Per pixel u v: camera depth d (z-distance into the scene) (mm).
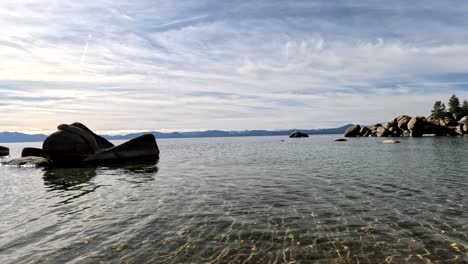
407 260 7363
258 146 71062
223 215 11211
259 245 8383
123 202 13602
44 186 18188
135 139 35594
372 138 93688
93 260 7637
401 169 22094
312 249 8062
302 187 16188
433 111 121250
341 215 10914
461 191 14266
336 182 17422
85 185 18266
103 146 41688
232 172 23078
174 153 48750
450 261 7262
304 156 36656
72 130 31906
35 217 11453
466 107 116562
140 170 25156
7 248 8492
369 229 9430
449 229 9281
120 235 9336
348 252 7852
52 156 30609
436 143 53406
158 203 13273
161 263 7398
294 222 10242
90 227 10172
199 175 21703
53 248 8438
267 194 14625
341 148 49969
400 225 9727
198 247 8312
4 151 55031
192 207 12445
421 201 12586
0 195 15680
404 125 99562
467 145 46031
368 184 16531
